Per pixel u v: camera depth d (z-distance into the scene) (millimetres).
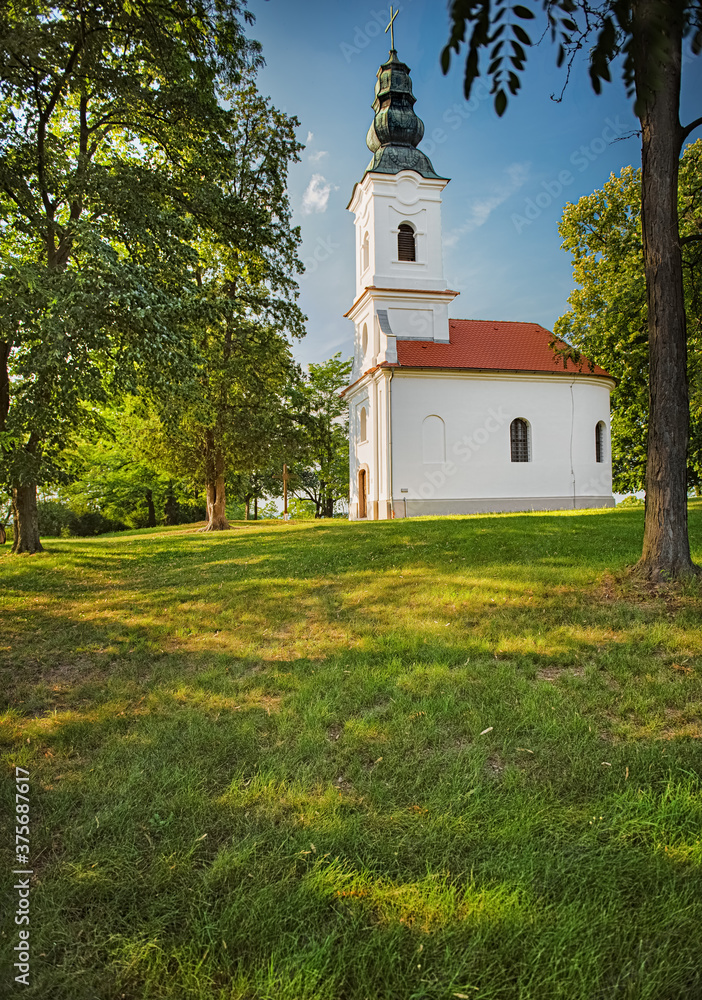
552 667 5465
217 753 4137
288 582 9078
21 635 7422
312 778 3777
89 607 8703
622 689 4891
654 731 4219
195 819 3367
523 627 6410
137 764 4043
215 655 6332
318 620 7258
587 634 6082
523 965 2320
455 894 2721
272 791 3594
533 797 3459
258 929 2547
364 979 2277
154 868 2980
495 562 9477
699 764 3783
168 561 12938
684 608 6480
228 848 3123
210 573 10617
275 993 2230
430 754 4027
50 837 3330
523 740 4113
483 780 3672
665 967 2340
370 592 8094
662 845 3041
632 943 2459
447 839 3100
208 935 2527
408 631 6484
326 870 2891
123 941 2535
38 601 9188
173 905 2744
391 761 3926
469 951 2381
